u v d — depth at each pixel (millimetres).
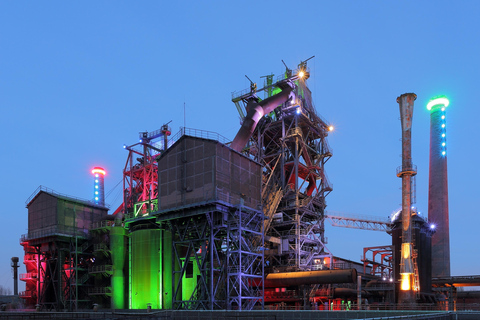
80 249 94375
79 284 89250
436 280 107250
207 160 65375
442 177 131375
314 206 99000
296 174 92312
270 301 82188
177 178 68500
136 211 81438
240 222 64125
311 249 95250
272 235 93812
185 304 67062
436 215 129750
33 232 98500
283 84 95688
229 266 64562
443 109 135750
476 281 103375
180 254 73000
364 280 98562
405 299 82125
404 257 84562
